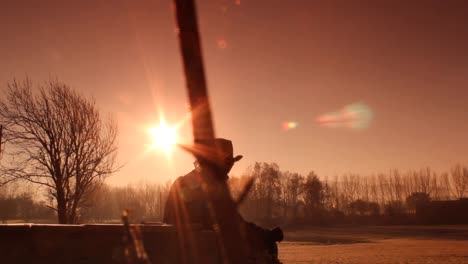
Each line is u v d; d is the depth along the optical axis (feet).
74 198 66.49
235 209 11.75
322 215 352.49
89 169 67.56
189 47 10.93
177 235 18.78
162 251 18.39
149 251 17.93
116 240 17.70
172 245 18.71
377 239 215.72
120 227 17.78
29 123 65.41
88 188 68.85
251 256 16.44
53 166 65.67
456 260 110.93
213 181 11.58
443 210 364.17
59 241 16.71
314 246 174.40
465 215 358.23
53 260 16.46
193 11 10.98
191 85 10.96
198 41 10.95
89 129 68.08
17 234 15.93
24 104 65.87
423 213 367.86
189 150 11.30
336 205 418.92
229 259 11.62
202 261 18.67
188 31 10.93
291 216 343.26
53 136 65.98
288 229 307.99
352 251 145.18
